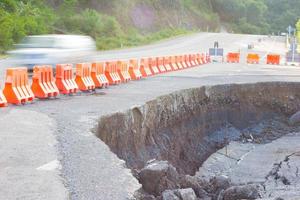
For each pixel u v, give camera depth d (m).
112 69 20.53
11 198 6.38
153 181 9.21
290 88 23.58
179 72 28.83
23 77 14.45
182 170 16.83
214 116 21.33
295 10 131.12
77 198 6.61
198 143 19.44
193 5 105.38
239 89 22.53
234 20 120.44
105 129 12.07
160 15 84.19
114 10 71.19
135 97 15.97
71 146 9.30
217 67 35.06
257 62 43.28
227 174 15.87
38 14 53.69
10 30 41.50
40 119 11.63
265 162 17.20
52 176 7.38
